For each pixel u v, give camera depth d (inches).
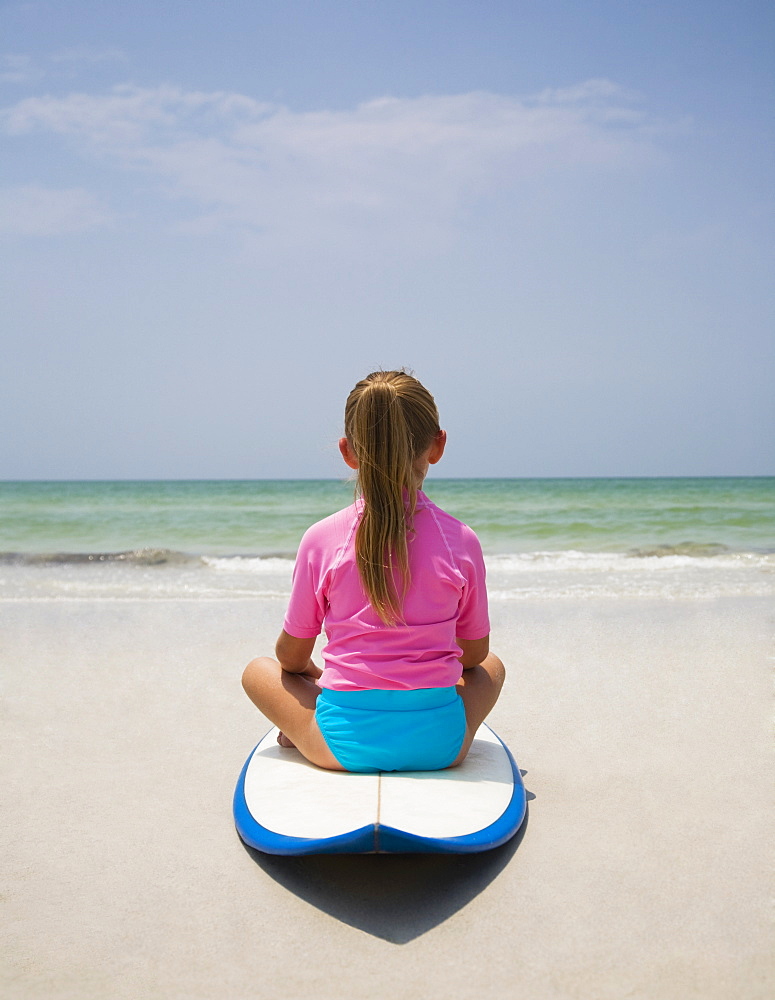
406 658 87.4
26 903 78.2
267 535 589.6
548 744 122.3
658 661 173.0
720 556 398.3
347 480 98.0
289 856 87.0
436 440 93.5
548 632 203.0
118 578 327.9
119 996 63.7
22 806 100.9
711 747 120.9
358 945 70.9
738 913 75.4
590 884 80.9
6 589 285.1
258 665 101.7
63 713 138.3
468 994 63.6
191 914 76.2
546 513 756.6
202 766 114.6
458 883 81.4
